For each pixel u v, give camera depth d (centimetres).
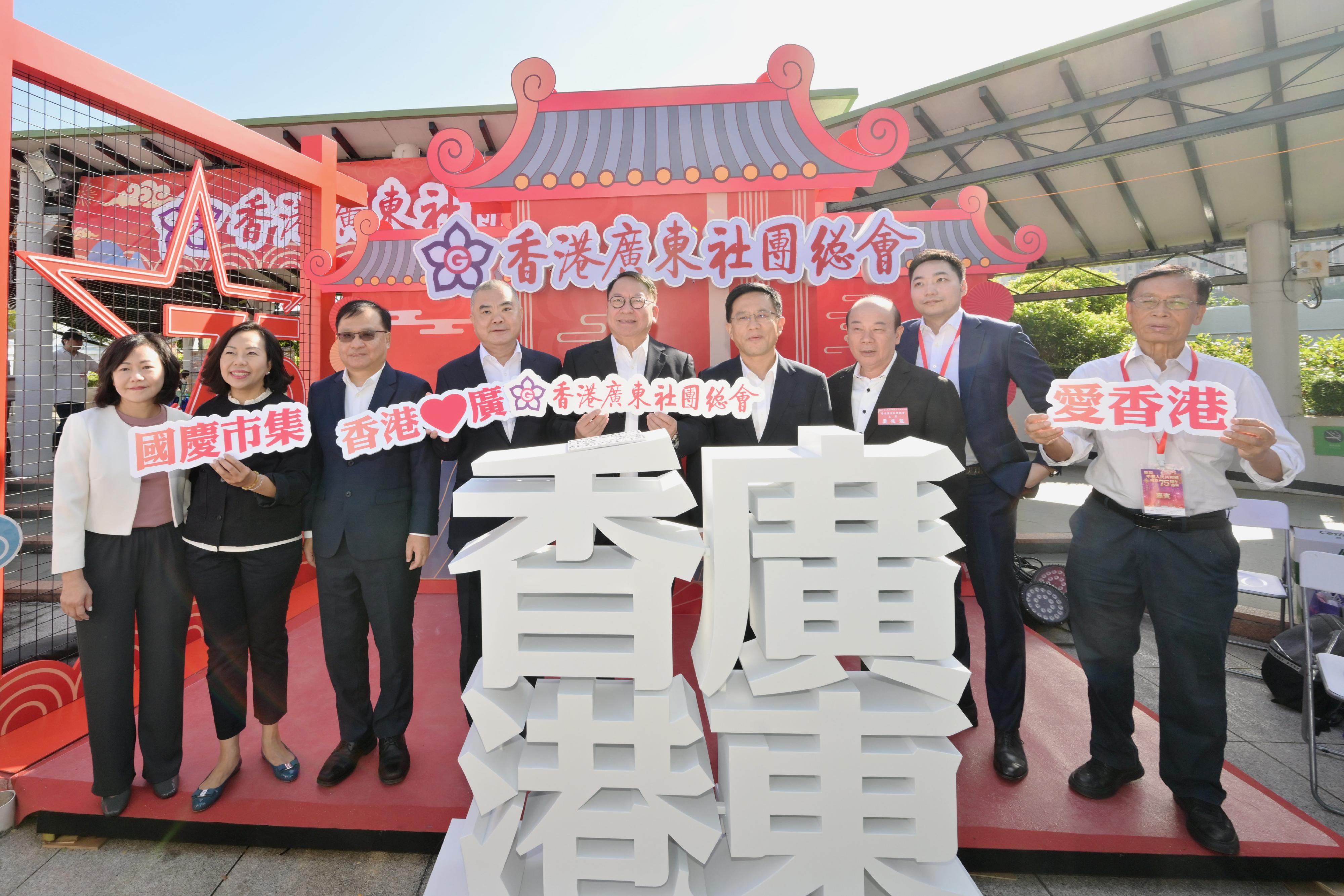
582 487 130
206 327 319
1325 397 793
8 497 288
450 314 372
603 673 129
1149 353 181
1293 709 255
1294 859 161
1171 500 169
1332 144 585
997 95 550
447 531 372
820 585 130
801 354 331
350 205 488
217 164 420
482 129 569
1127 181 666
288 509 188
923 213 347
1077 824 169
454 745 209
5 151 217
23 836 183
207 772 195
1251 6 436
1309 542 297
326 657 194
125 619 179
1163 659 176
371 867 171
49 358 378
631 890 134
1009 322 225
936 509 128
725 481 129
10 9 218
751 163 321
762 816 131
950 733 129
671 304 333
